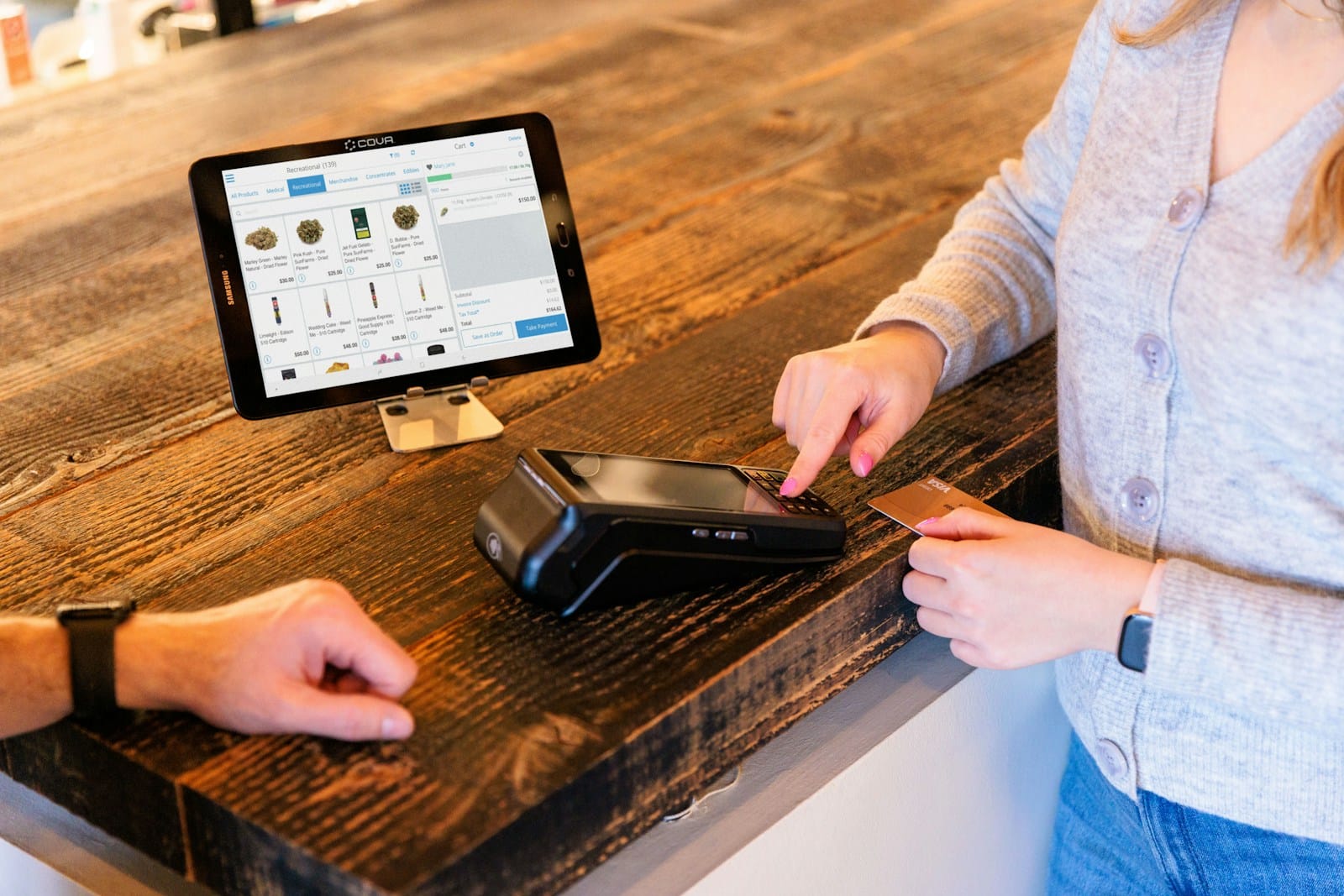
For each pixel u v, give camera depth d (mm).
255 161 1066
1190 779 969
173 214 1612
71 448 1150
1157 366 912
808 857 982
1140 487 943
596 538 868
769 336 1312
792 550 945
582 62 2090
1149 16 948
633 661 873
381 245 1095
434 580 961
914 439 1144
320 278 1079
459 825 738
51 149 1804
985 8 2314
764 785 969
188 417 1198
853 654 982
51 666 804
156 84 2037
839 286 1405
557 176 1139
